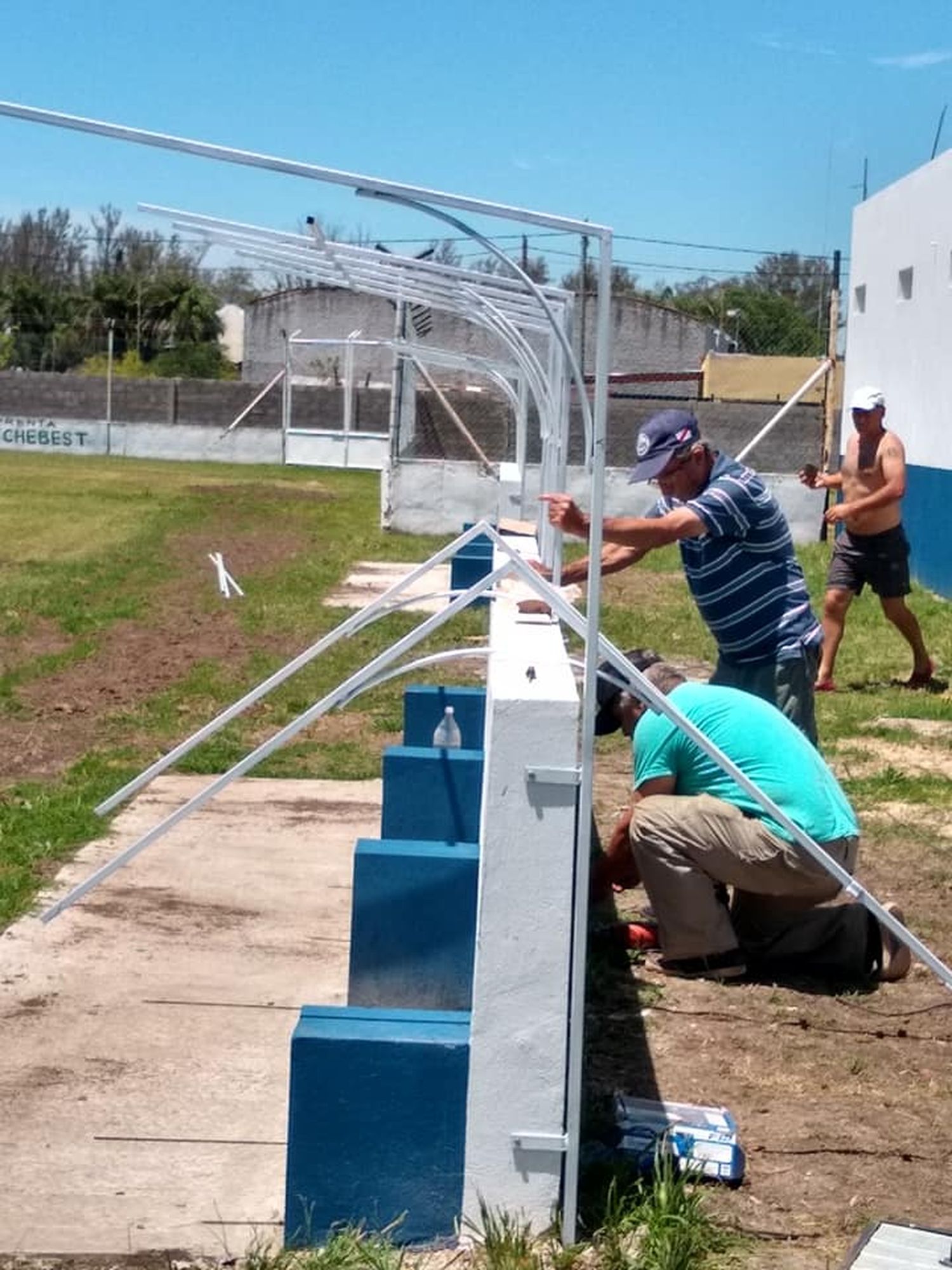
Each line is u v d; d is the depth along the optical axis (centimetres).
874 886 739
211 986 602
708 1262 409
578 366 480
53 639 1407
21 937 645
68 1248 420
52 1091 512
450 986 531
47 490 3077
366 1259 406
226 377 5641
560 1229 416
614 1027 563
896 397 2084
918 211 1980
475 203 400
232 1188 454
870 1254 411
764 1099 511
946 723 1092
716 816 593
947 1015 588
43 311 5581
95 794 866
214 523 2486
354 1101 419
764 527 647
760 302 4075
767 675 661
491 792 411
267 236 566
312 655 538
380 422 4412
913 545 1984
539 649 486
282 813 845
